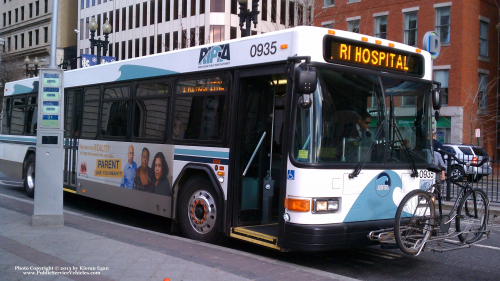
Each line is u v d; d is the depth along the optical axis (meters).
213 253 6.46
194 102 7.85
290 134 6.06
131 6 51.09
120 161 9.53
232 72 7.18
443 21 30.25
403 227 5.89
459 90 29.84
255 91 7.20
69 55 60.22
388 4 31.72
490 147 32.38
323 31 6.17
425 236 6.11
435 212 6.38
